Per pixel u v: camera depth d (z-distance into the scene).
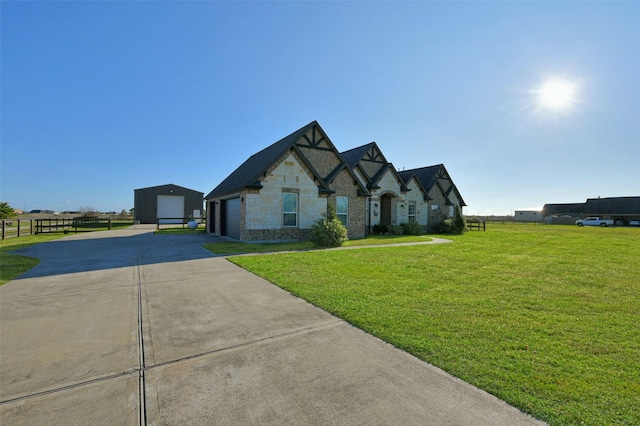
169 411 2.37
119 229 26.69
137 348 3.48
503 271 8.08
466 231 26.02
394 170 23.47
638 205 52.12
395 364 3.11
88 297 5.50
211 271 7.82
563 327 4.19
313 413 2.33
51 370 2.98
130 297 5.52
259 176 15.02
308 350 3.43
